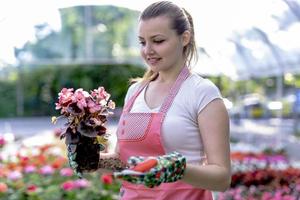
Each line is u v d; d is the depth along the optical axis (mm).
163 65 2355
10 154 7785
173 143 2340
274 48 12703
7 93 28172
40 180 6328
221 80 21609
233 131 17359
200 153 2373
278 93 15859
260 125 18812
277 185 6816
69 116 2303
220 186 2225
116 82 26594
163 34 2312
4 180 6027
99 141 2311
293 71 13344
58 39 17531
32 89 27891
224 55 15578
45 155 8164
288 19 9984
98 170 2438
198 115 2340
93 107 2268
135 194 2418
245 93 21719
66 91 2322
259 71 15359
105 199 5613
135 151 2398
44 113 28078
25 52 17625
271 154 10250
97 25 17500
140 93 2523
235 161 8211
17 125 24672
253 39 12688
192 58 2486
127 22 17641
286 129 15500
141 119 2385
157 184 1969
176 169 2010
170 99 2383
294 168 7535
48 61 17719
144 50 2352
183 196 2350
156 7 2352
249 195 6469
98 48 17734
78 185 5605
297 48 11758
